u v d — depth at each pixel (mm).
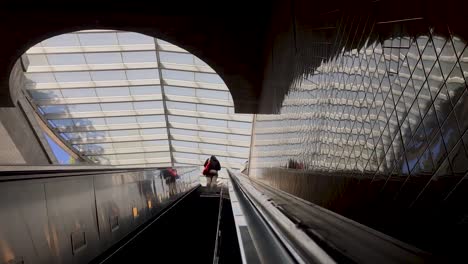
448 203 2102
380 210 3035
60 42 22594
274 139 10492
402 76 2773
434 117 2305
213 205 11086
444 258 1693
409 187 2584
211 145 36719
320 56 5348
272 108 11273
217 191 16203
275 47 10773
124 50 23328
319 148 5266
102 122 31547
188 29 13875
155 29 13922
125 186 7090
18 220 3355
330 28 4801
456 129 2057
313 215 2859
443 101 2201
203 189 17875
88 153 36094
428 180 2344
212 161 20078
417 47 2535
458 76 2057
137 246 5945
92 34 22297
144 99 28625
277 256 2279
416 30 2555
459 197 1998
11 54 14008
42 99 27047
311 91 5914
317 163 5336
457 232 1996
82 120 31109
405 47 2721
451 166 2096
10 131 19266
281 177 8742
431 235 2258
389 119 2971
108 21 13781
